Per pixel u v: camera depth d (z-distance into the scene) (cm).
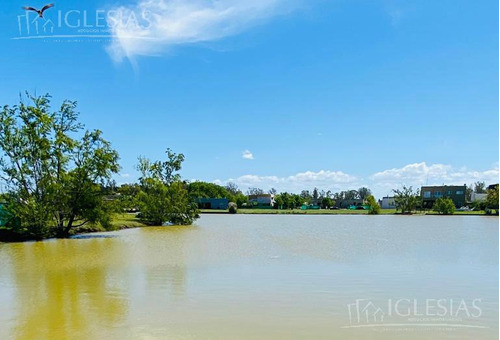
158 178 4872
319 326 884
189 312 982
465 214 7906
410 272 1538
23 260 1889
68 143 3159
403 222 5481
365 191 15700
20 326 884
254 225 4841
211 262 1786
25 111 3084
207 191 11919
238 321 914
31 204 2958
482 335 841
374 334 839
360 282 1340
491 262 1805
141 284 1309
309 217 7112
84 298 1123
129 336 820
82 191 3178
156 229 4128
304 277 1424
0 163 2975
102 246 2502
